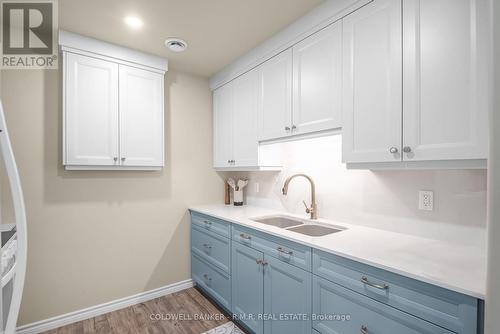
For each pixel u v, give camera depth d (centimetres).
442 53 109
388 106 127
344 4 146
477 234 128
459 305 89
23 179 186
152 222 245
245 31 192
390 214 162
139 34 195
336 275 129
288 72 185
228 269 210
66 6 160
